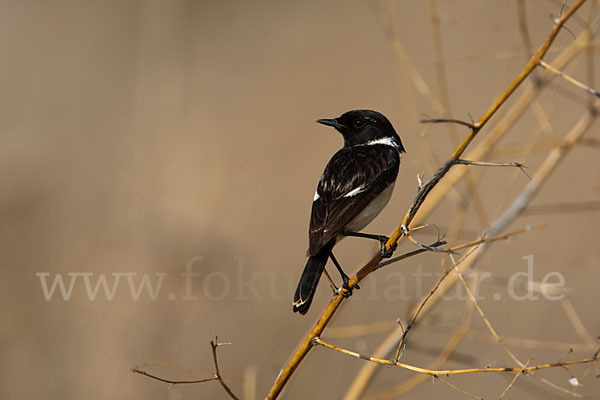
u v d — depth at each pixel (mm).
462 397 11477
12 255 12102
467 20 17500
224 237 12664
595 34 8758
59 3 24156
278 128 17734
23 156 14516
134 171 13609
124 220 12695
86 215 13117
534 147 9273
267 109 18375
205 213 13711
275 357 12242
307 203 15938
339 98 18078
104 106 19094
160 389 11477
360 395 8742
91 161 15281
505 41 16812
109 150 16031
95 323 11648
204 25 21531
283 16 21734
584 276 12609
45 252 12375
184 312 11938
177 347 11711
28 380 11258
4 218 12664
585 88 5922
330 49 19922
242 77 19609
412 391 11539
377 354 8883
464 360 8797
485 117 6121
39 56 21578
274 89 18938
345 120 9477
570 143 9141
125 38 22672
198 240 12375
